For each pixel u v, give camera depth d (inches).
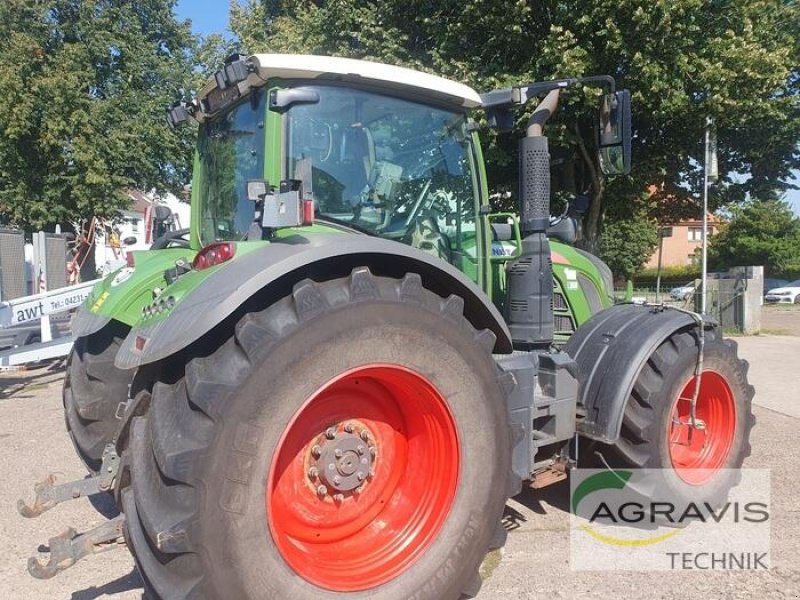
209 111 147.6
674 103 427.5
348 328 96.5
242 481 89.0
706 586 122.8
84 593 122.5
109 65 724.7
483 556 110.5
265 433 90.7
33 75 642.2
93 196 668.7
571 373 136.1
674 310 153.8
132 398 106.3
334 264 104.7
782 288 1116.5
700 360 148.3
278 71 118.3
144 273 150.3
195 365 92.7
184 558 87.3
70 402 158.1
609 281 187.3
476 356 108.3
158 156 729.6
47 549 139.0
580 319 173.5
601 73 433.4
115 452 120.2
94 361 148.8
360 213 129.0
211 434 87.9
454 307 107.3
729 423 160.6
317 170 123.8
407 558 104.9
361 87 128.3
